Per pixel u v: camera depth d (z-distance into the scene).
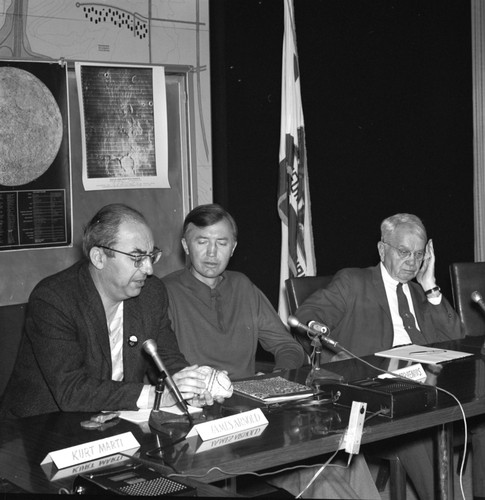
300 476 2.62
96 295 2.55
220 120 4.59
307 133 5.11
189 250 3.17
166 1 4.12
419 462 3.00
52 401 2.53
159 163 4.16
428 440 3.00
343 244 5.32
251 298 3.28
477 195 5.84
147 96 4.10
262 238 4.89
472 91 5.92
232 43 4.69
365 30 5.36
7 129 3.73
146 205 4.15
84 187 3.96
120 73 4.01
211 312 3.17
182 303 3.15
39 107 3.80
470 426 3.28
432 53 5.73
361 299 3.48
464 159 5.95
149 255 2.53
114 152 4.04
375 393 2.36
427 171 5.75
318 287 3.63
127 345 2.64
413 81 5.64
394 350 3.26
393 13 5.50
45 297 2.50
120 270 2.50
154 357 2.29
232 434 2.16
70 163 3.91
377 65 5.44
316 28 5.12
